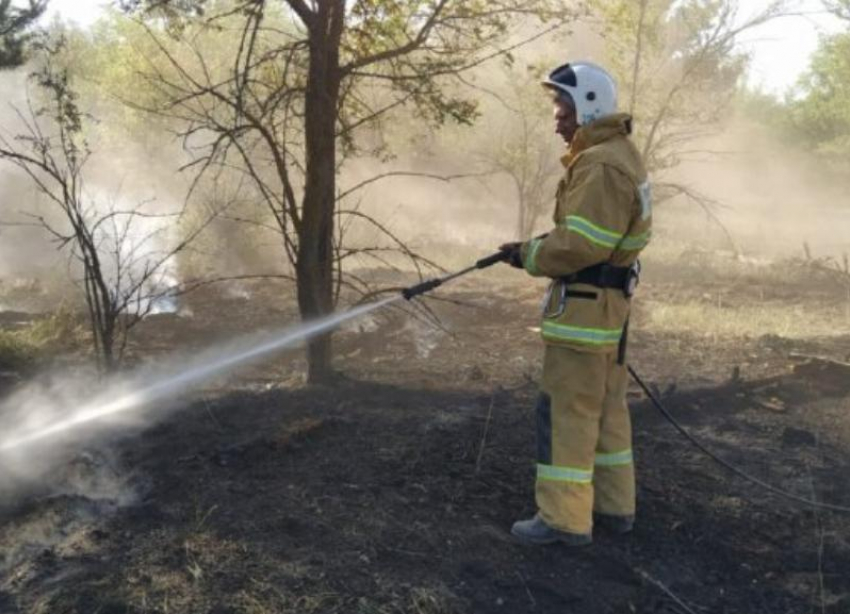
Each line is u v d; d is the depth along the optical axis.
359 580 3.61
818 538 4.30
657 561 4.04
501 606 3.59
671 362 7.53
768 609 3.75
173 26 6.23
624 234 3.77
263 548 3.80
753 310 10.55
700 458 5.19
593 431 3.96
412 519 4.14
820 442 5.58
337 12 5.91
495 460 4.85
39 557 3.78
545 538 3.99
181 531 3.94
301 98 6.60
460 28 6.34
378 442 5.02
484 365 7.18
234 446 4.90
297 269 6.18
